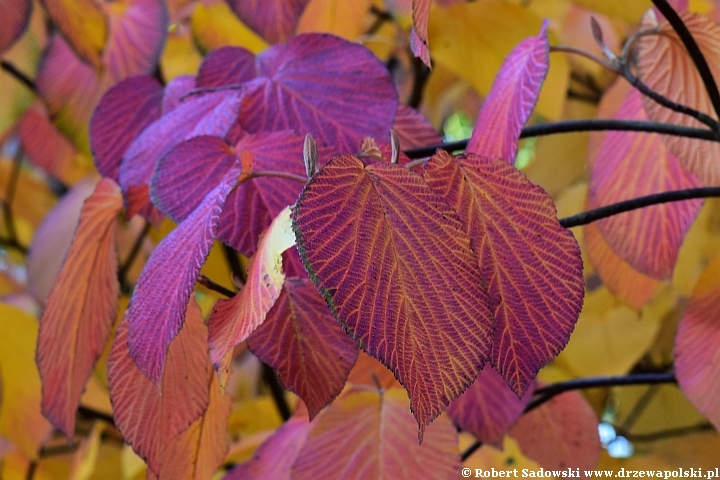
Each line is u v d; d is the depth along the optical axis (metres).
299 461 1.01
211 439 0.98
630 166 1.11
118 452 1.65
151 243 1.55
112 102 1.10
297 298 0.95
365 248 0.82
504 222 0.87
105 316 1.02
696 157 1.06
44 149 1.61
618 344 1.42
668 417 1.50
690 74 1.05
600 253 1.16
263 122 1.00
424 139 1.06
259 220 0.95
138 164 1.01
